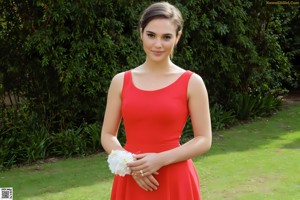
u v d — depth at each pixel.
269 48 7.89
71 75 5.61
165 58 2.07
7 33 6.09
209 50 6.88
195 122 2.08
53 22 5.57
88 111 6.26
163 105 2.02
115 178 2.20
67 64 5.63
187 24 6.32
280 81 9.44
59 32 5.55
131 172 2.01
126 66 5.91
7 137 5.96
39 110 6.27
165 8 2.05
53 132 6.13
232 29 6.95
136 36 5.87
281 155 5.43
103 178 4.75
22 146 5.68
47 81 6.13
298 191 4.21
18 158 5.53
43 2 5.48
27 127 6.06
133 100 2.06
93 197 4.16
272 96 8.24
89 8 5.52
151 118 2.03
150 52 2.04
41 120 6.24
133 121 2.07
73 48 5.61
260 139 6.30
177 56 6.42
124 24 5.94
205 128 2.08
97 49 5.75
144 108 2.04
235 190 4.28
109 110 2.18
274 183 4.45
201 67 6.94
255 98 7.93
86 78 5.77
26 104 6.29
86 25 5.61
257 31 7.75
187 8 6.28
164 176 2.06
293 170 4.84
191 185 2.11
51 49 5.61
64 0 5.43
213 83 7.38
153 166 1.97
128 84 2.12
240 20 6.91
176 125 2.05
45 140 5.77
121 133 5.96
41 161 5.56
